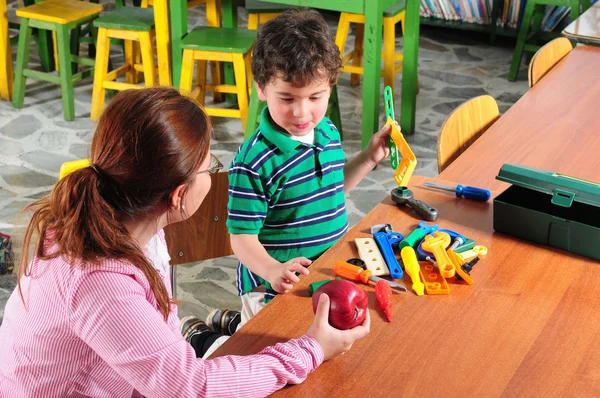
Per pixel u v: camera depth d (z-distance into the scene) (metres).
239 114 3.57
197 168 1.08
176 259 1.77
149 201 1.06
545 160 1.82
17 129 3.80
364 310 1.20
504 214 1.49
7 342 1.14
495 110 2.14
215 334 1.88
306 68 1.42
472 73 4.58
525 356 1.18
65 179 1.05
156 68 4.25
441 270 1.36
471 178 1.74
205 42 3.45
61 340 1.07
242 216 1.56
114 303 1.02
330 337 1.15
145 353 1.02
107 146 1.04
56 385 1.10
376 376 1.14
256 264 1.49
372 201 3.19
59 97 4.20
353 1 3.17
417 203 1.59
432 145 3.69
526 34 4.31
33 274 1.09
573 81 2.35
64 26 3.76
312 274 1.40
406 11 3.57
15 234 2.78
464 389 1.12
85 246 1.03
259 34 1.51
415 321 1.26
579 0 4.26
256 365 1.09
